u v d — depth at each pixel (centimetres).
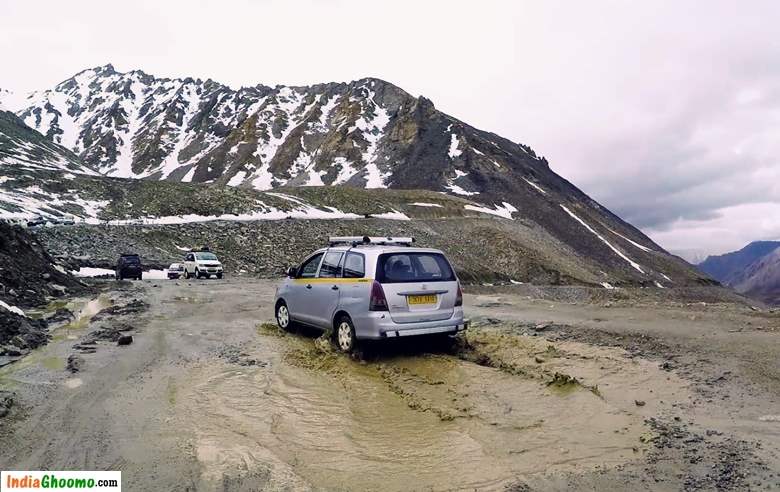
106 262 4203
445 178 16525
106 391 655
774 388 589
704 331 902
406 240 915
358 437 514
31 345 928
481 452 470
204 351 896
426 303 812
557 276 8650
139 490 402
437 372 741
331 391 669
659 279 12288
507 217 12812
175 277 3875
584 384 657
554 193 17550
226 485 410
